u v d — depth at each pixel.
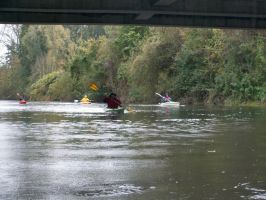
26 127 21.78
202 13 20.22
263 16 21.00
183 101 57.94
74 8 19.11
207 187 8.25
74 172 9.79
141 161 11.20
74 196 7.69
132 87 67.25
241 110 37.75
